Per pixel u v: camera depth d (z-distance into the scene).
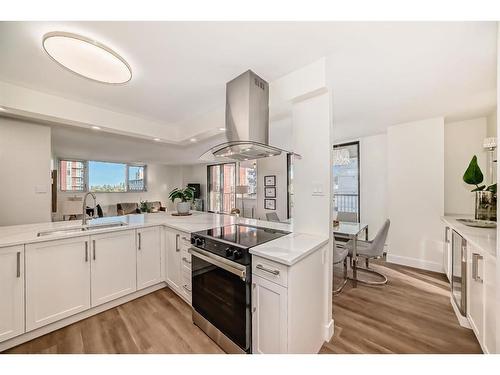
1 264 1.52
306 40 1.40
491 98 2.33
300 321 1.33
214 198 8.29
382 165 3.92
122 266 2.16
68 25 1.24
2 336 1.51
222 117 2.59
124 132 2.86
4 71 1.76
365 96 2.28
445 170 3.23
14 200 2.52
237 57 1.59
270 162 5.71
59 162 6.45
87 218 2.58
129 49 1.48
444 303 2.21
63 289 1.79
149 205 7.88
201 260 1.77
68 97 2.28
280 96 1.87
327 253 1.68
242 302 1.42
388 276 2.90
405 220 3.27
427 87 2.07
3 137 2.46
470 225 2.19
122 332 1.74
